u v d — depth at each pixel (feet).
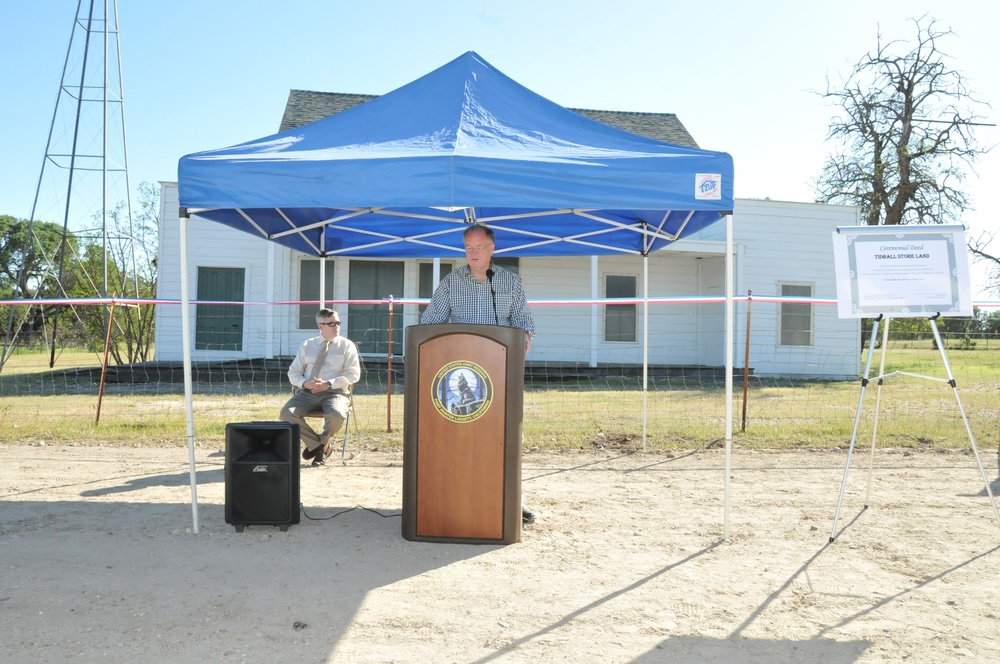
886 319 18.57
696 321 68.03
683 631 11.41
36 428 30.76
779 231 66.64
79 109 65.72
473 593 12.87
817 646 10.92
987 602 12.64
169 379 55.72
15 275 161.48
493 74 18.85
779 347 66.39
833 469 24.00
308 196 15.26
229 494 16.34
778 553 15.26
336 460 25.08
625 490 20.83
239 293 59.98
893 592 13.10
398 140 16.74
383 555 14.90
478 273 16.62
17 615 11.66
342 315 62.23
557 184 15.06
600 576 13.79
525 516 17.47
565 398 44.88
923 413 38.04
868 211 100.78
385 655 10.47
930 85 98.17
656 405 41.50
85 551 14.89
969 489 21.15
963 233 16.78
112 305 32.42
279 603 12.28
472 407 15.74
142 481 21.68
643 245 26.11
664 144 17.19
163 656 10.36
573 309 65.51
